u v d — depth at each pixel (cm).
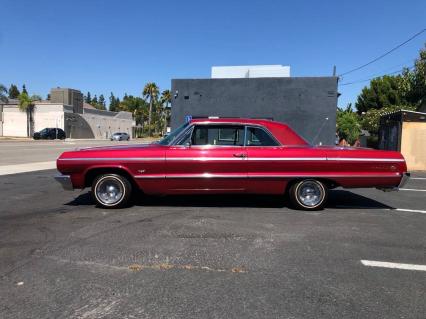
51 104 5994
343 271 465
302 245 558
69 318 353
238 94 1797
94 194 775
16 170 1448
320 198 779
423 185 1191
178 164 760
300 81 1744
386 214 763
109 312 364
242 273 455
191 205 815
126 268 466
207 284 425
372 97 4019
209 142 776
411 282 436
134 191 857
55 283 425
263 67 2108
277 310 369
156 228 634
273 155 763
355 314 364
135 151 766
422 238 601
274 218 712
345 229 645
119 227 640
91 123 6919
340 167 769
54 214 730
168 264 480
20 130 6044
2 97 6109
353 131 3375
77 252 520
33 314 360
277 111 1767
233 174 763
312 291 411
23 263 481
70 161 765
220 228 638
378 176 775
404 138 1716
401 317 359
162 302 384
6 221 677
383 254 526
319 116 1738
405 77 2720
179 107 1855
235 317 356
